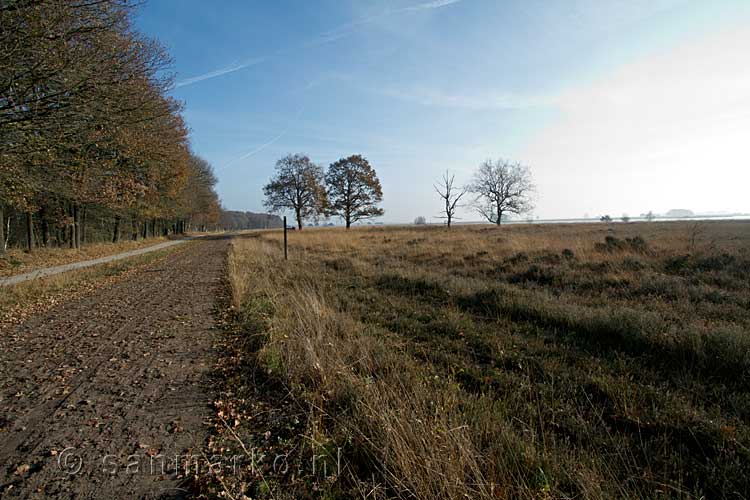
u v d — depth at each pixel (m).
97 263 16.41
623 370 3.85
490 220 52.88
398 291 8.30
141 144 14.82
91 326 6.23
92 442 2.79
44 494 2.21
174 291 9.66
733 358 3.73
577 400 3.31
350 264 12.64
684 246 11.53
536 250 12.86
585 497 1.98
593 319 5.16
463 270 10.51
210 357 4.69
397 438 2.33
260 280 9.41
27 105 8.72
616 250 11.64
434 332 5.36
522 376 3.80
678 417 2.93
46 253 18.97
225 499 2.16
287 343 4.50
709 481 2.26
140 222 38.28
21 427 3.01
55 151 10.84
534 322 5.62
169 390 3.73
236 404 3.41
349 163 49.38
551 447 2.59
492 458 2.33
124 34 10.80
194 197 44.88
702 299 6.23
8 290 8.95
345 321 5.50
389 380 3.52
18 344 5.26
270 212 51.84
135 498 2.17
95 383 3.91
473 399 3.23
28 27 7.76
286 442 2.74
